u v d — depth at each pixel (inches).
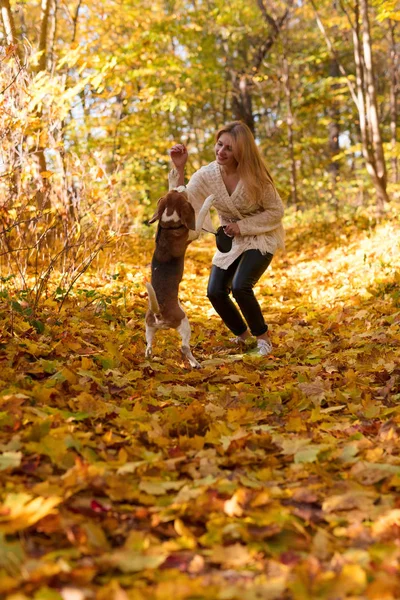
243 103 923.4
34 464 104.8
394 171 922.7
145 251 481.4
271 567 81.6
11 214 242.7
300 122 1048.8
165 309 185.0
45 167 344.8
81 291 245.3
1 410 124.6
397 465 116.5
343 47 992.9
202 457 119.1
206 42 851.4
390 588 72.5
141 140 717.3
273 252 218.2
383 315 257.4
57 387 150.0
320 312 288.2
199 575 80.0
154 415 139.3
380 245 398.0
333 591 74.5
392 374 181.5
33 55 338.6
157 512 96.0
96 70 390.9
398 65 1006.4
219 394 163.8
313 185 928.9
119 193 379.9
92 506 93.9
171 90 903.7
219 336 243.0
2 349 171.3
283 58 868.6
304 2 860.6
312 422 144.3
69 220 308.0
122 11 652.1
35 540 84.3
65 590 71.4
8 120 251.0
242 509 95.5
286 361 210.8
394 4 434.9
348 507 99.4
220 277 221.0
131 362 186.5
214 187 208.1
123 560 80.3
